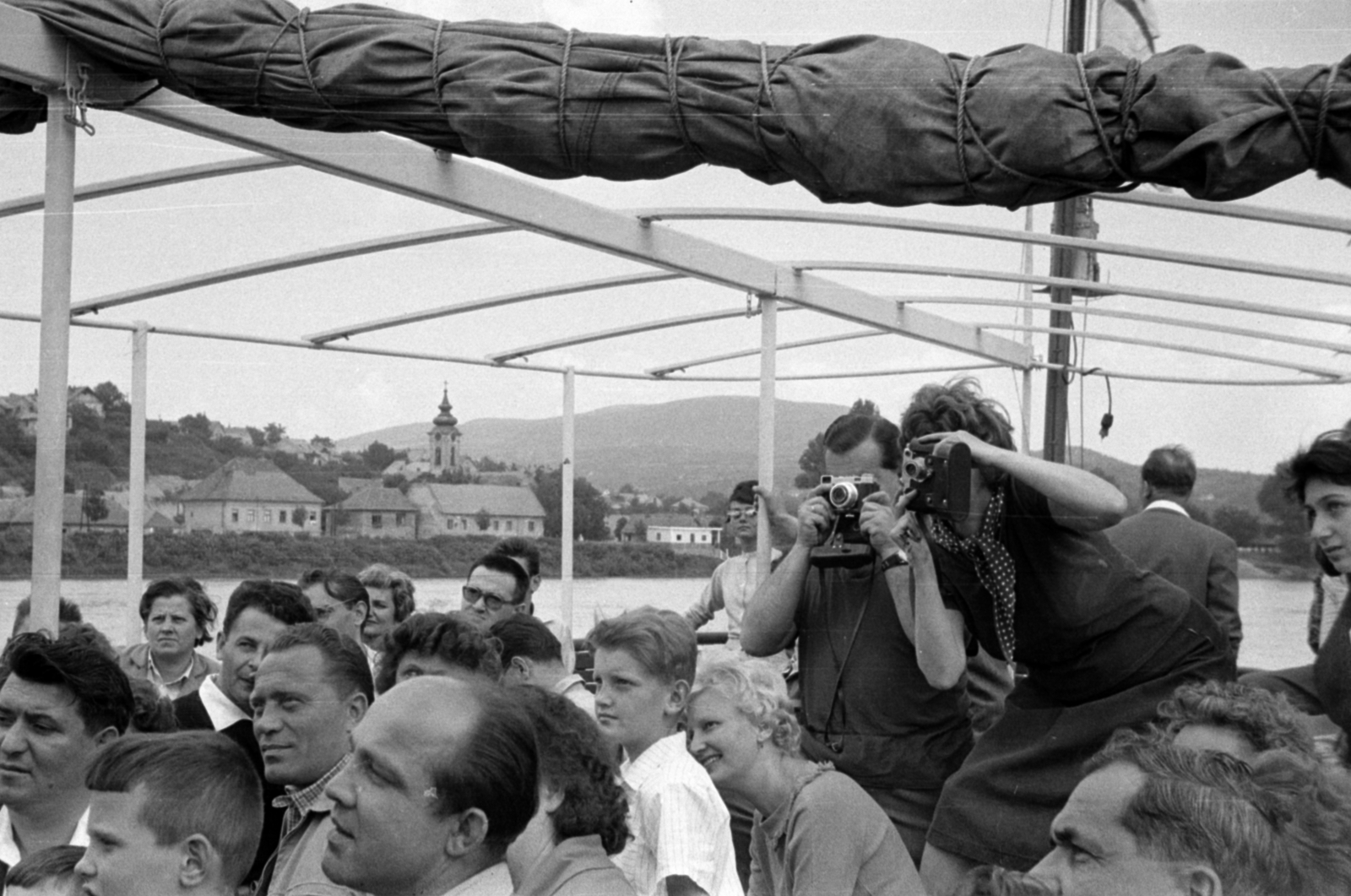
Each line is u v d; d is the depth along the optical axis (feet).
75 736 11.63
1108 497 12.50
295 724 11.57
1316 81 10.57
